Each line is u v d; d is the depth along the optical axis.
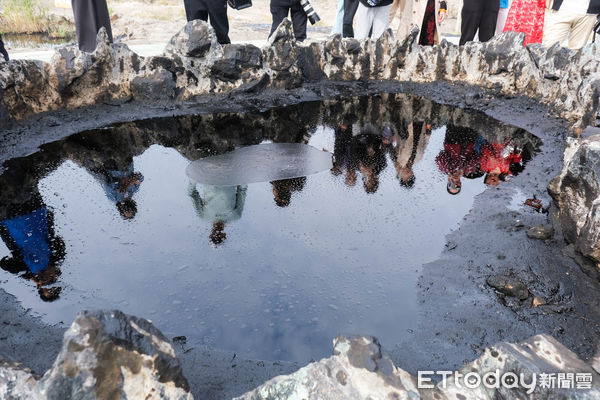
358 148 4.73
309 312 2.50
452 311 2.52
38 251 2.98
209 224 3.30
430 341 2.32
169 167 4.24
